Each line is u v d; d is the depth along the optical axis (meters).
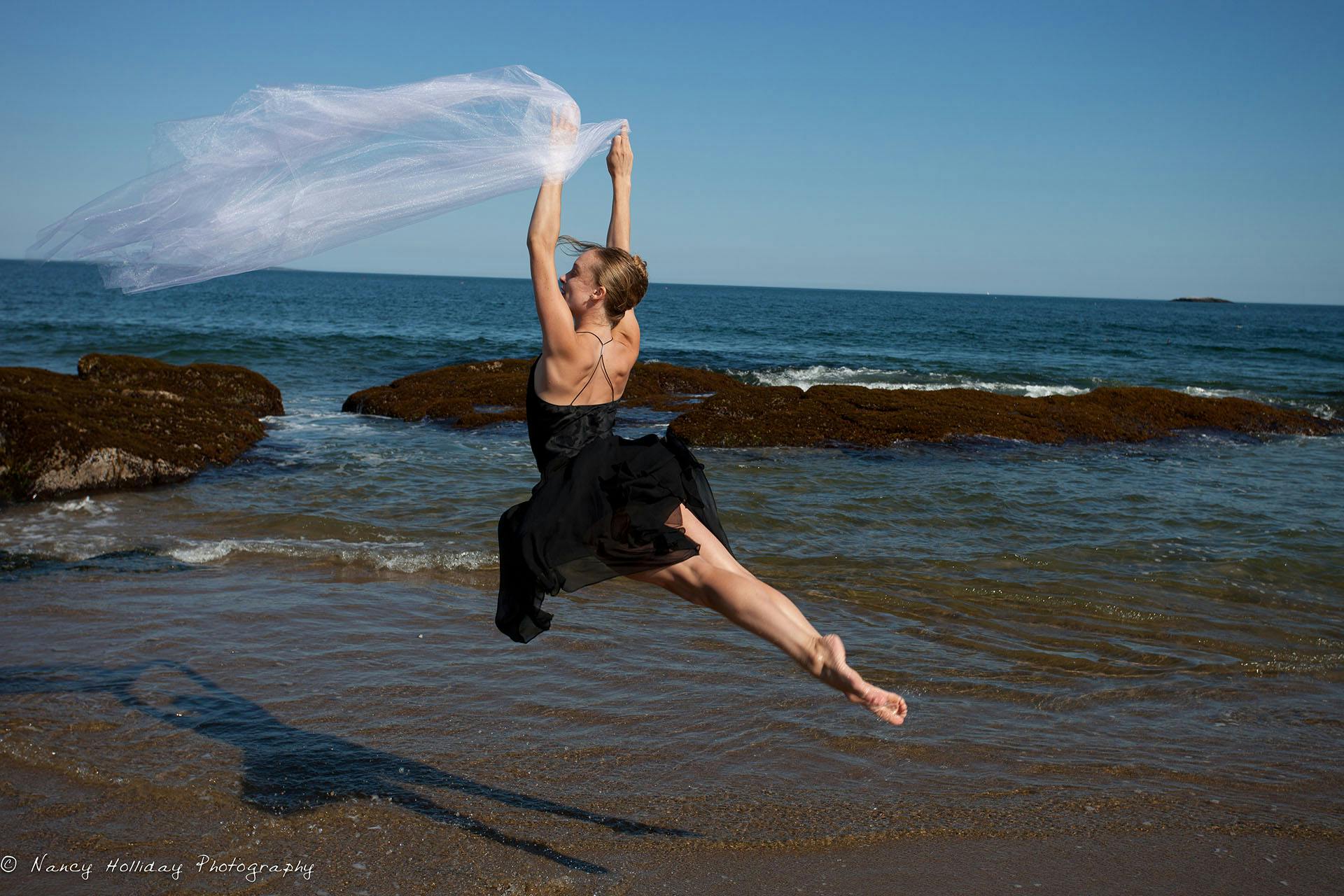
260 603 5.68
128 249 3.14
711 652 5.07
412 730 4.03
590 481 2.77
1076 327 63.31
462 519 8.21
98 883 2.84
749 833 3.27
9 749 3.67
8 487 8.85
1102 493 10.08
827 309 97.00
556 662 4.88
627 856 3.11
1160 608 6.18
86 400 11.19
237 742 3.85
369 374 23.59
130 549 6.88
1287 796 3.68
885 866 3.09
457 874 2.97
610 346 2.97
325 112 3.16
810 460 12.06
